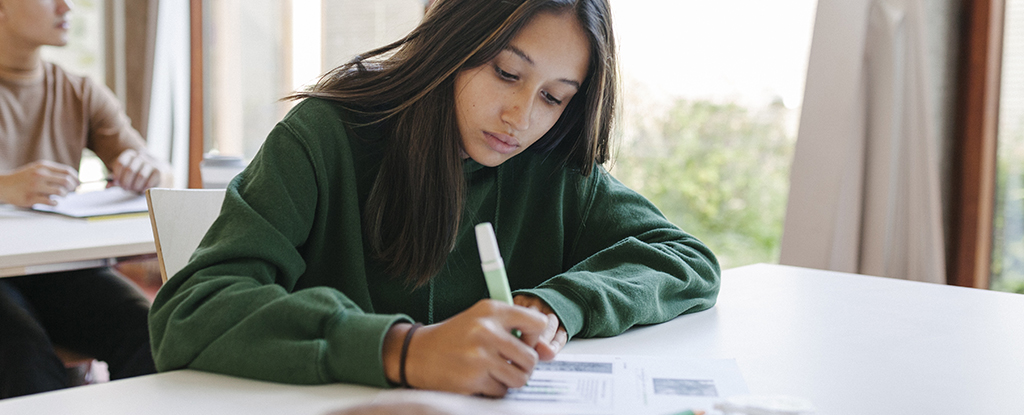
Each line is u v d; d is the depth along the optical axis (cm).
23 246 123
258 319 65
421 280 92
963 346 80
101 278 157
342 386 63
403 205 91
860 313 93
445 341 60
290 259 79
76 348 148
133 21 329
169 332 68
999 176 210
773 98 254
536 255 110
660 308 87
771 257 265
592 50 89
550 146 108
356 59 98
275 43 327
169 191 101
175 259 100
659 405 60
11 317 134
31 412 56
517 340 61
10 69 203
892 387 66
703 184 274
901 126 194
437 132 90
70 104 215
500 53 84
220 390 62
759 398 59
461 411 53
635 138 275
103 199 177
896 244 197
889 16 187
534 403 60
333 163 91
